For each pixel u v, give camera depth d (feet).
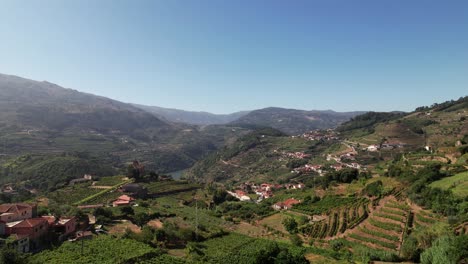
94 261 229.66
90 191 527.81
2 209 285.23
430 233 236.22
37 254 235.61
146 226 325.42
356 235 300.61
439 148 559.38
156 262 244.63
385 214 328.90
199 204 554.05
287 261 228.43
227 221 437.17
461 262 171.63
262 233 374.63
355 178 562.25
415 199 335.67
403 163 526.16
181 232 323.37
